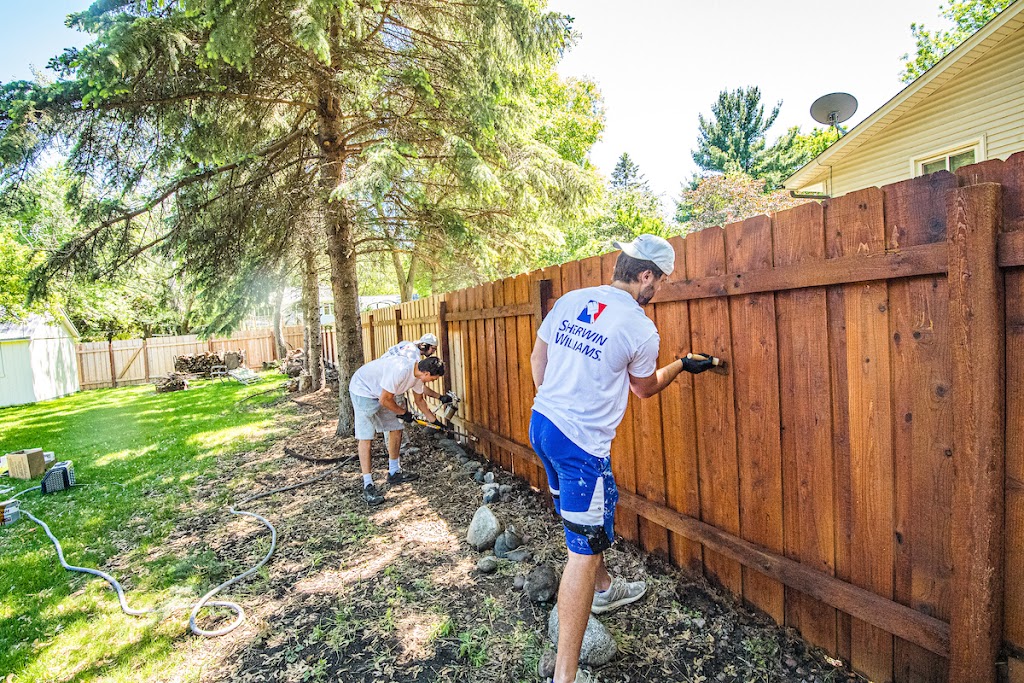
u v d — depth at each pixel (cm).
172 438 704
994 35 670
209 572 302
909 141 833
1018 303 127
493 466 452
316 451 566
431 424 496
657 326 261
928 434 151
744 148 3616
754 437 211
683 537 255
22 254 1162
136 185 616
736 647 202
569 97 1956
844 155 930
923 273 146
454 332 529
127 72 436
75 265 614
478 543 303
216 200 614
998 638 136
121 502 444
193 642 234
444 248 736
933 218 143
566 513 186
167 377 1429
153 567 314
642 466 281
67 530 386
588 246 1716
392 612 246
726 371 221
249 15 439
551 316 208
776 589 210
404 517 362
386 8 537
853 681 179
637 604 235
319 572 293
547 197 716
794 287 186
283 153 664
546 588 241
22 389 1391
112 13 462
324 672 208
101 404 1216
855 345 170
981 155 736
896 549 163
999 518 133
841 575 182
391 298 2539
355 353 624
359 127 640
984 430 131
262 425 756
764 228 197
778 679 183
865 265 160
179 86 525
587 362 186
